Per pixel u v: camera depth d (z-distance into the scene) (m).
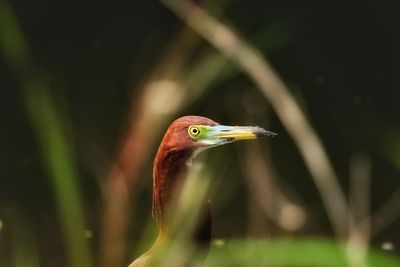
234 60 6.09
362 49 6.48
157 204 5.50
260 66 6.03
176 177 5.48
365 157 6.39
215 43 6.07
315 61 6.46
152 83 5.96
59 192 5.58
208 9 6.18
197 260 5.45
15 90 6.41
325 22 6.48
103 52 6.48
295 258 5.66
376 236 6.23
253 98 6.34
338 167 6.40
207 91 6.20
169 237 5.48
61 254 6.25
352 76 6.47
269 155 6.26
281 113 5.98
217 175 6.23
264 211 6.19
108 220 5.98
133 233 6.08
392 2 6.48
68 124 6.35
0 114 6.41
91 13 6.50
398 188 6.33
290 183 6.30
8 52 6.18
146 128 5.94
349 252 5.64
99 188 6.31
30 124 6.39
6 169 6.39
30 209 6.34
